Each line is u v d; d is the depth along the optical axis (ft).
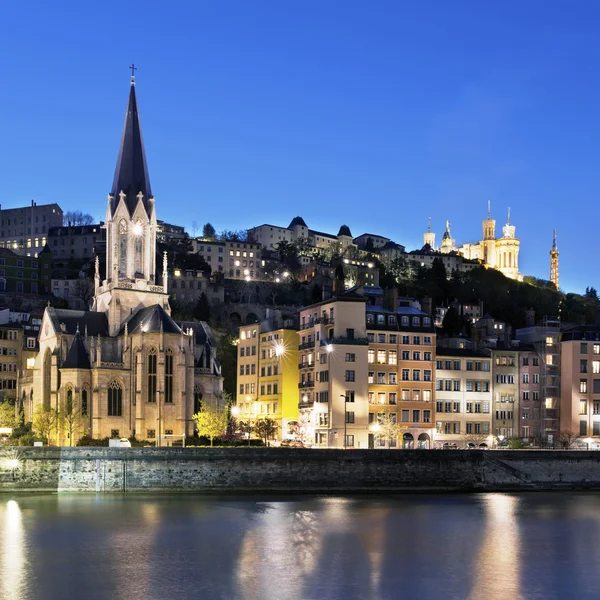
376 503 374.22
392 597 214.28
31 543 271.08
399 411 544.21
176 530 296.30
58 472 385.50
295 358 573.33
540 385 613.93
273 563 248.11
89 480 386.52
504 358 600.80
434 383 557.74
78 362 502.79
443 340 645.92
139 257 565.94
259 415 594.24
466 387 582.35
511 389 598.75
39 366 536.01
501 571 243.60
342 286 547.08
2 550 261.24
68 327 532.32
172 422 506.89
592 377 616.80
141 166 576.61
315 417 533.14
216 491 396.78
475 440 573.74
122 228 562.66
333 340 522.88
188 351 521.24
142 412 497.87
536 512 355.36
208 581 226.17
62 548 264.93
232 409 522.88
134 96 581.53
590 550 274.36
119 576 230.27
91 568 239.50
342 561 252.62
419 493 415.23
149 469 392.68
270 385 584.81
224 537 285.23
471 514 346.13
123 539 279.28
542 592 221.66
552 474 449.06
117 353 524.93
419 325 561.43
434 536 294.66
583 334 620.49
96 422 492.13
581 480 452.35
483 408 586.45
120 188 568.82
